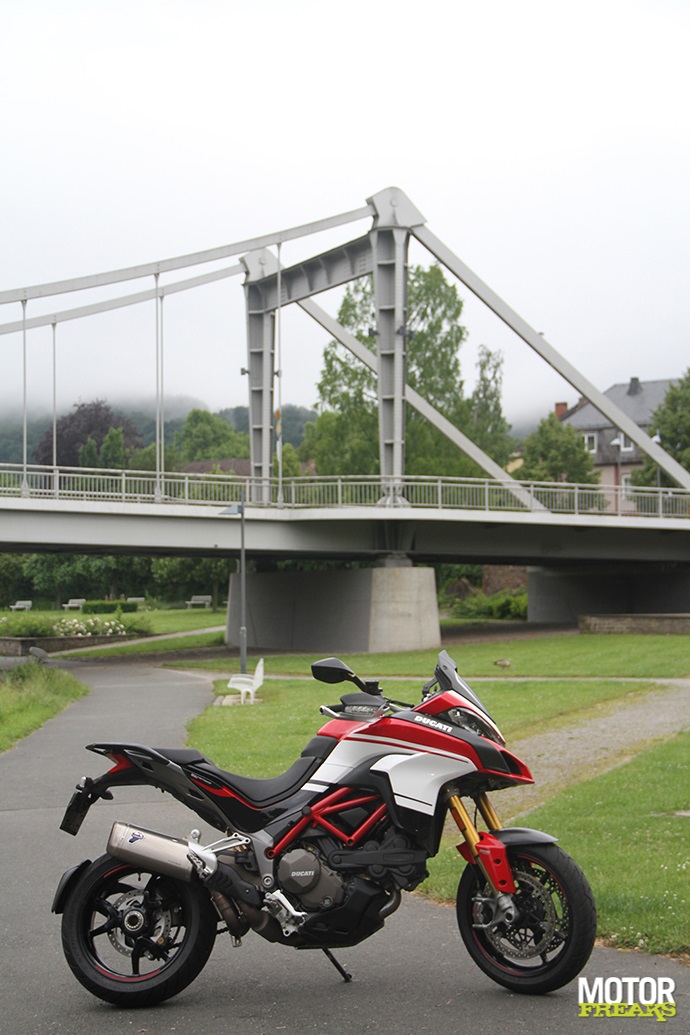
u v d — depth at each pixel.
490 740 4.91
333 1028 4.52
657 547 49.81
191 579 79.31
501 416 74.81
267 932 4.88
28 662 25.77
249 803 5.02
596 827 8.06
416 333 61.19
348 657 37.56
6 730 16.03
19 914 6.39
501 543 46.09
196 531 39.47
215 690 24.95
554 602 59.56
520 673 26.53
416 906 6.46
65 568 83.12
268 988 5.08
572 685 22.33
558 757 12.24
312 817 4.93
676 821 8.23
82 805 5.10
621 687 21.52
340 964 5.38
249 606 50.00
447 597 74.12
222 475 40.47
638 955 5.34
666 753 11.89
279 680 28.09
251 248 42.41
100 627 53.34
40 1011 4.84
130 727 17.09
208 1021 4.66
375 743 4.95
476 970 5.23
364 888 4.83
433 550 44.59
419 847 4.89
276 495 41.88
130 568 84.56
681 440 70.69
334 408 61.16
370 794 4.95
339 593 44.59
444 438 61.06
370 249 42.75
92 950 5.00
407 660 34.22
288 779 5.11
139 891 5.08
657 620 38.50
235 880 4.87
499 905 4.83
